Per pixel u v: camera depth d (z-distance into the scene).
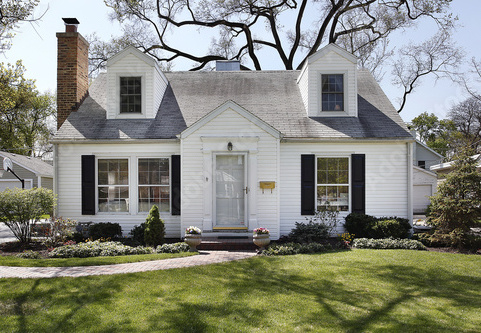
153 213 10.35
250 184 10.94
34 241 10.54
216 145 11.01
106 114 12.75
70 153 11.86
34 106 39.75
